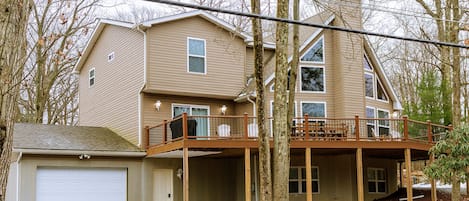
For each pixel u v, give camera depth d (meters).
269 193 12.52
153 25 18.00
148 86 17.59
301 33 21.62
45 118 28.55
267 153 12.68
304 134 17.03
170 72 18.09
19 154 15.76
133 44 18.73
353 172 19.83
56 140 17.02
